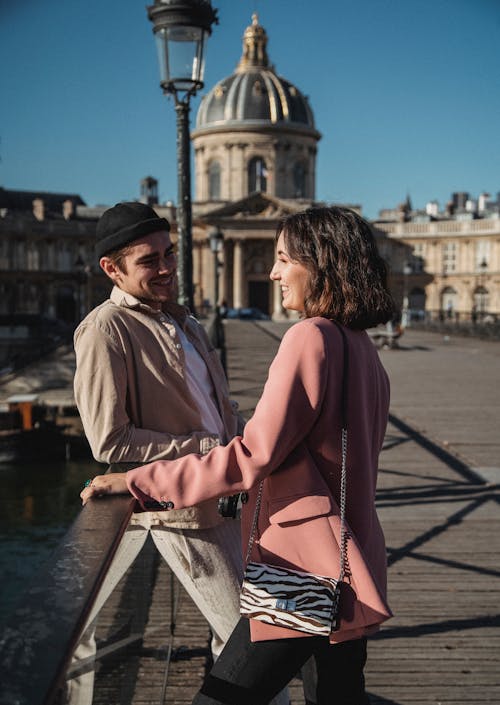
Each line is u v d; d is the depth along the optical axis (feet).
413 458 25.95
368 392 6.47
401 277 264.72
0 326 143.23
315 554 6.01
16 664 3.46
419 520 18.84
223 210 238.68
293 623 5.81
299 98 264.11
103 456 7.45
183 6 24.20
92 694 5.55
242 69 272.10
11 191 264.31
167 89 25.52
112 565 5.63
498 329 111.14
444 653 11.82
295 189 260.83
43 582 4.38
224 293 242.17
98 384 7.39
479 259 257.55
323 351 6.12
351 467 6.26
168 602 9.78
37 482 75.56
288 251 6.63
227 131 256.11
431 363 67.05
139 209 7.83
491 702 10.39
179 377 7.92
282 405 5.96
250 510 6.46
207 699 6.16
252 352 70.03
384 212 306.96
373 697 10.52
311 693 6.48
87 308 233.14
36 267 228.43
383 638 12.33
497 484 22.04
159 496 6.26
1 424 88.28
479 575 15.15
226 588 7.94
